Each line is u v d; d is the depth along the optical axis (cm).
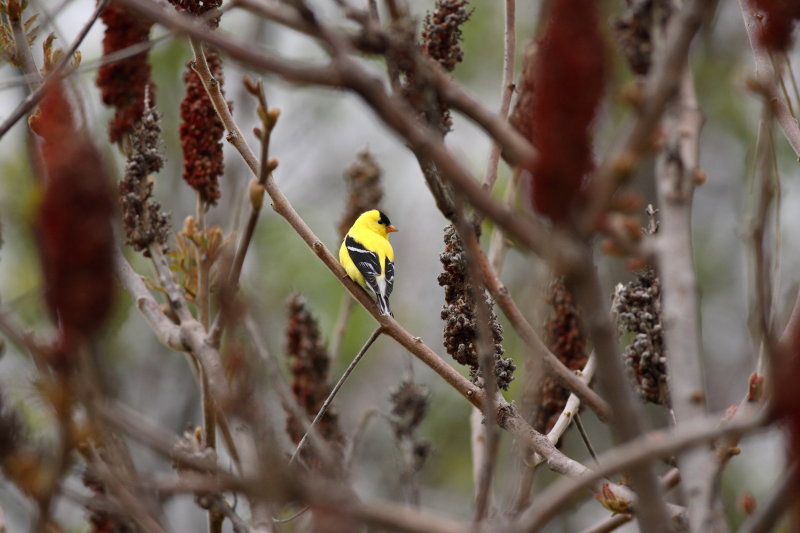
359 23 485
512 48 1038
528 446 857
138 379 2008
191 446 826
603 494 789
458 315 945
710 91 2381
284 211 1027
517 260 1980
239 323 527
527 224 432
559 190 428
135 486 529
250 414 469
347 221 1700
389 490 1839
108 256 459
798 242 1967
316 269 2119
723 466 666
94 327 459
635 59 607
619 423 466
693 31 424
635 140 423
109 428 509
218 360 868
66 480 602
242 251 656
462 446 2053
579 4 435
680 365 569
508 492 843
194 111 1160
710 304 2298
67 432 467
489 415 551
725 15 2327
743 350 2158
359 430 1198
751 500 655
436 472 2008
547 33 444
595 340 452
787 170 2108
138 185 1084
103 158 470
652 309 893
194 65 949
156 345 2061
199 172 1152
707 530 557
